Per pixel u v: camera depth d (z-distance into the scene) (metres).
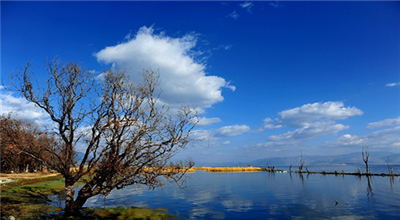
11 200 22.30
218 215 20.52
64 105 18.56
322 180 54.47
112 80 19.11
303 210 22.66
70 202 18.69
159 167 18.55
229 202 26.62
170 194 32.28
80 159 19.64
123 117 18.53
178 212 21.30
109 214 19.36
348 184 45.19
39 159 18.58
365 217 19.98
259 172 92.19
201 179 58.69
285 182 50.16
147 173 18.48
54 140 19.20
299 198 29.58
